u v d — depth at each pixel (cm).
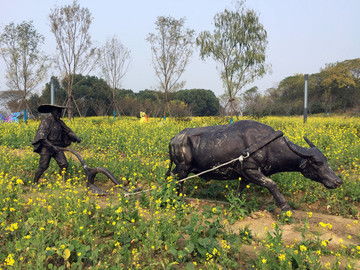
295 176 801
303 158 608
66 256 430
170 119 2594
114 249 468
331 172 599
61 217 545
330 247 511
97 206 559
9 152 1130
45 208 559
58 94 4234
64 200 587
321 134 1358
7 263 405
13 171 922
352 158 1059
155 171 920
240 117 2662
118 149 1371
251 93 4372
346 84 5384
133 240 493
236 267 449
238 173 655
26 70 2598
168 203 612
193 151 686
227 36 2502
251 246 516
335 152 1045
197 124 2231
